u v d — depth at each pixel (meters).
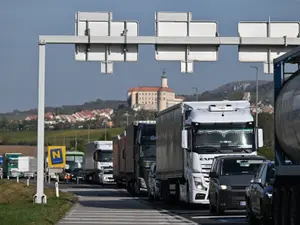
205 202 77.25
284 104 49.94
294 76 49.78
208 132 77.50
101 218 67.81
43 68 79.81
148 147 117.94
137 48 76.25
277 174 51.41
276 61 52.66
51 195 110.19
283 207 49.22
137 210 80.31
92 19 75.56
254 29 76.38
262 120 129.00
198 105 79.44
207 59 76.50
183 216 70.06
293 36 76.75
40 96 80.38
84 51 76.44
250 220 59.06
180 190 84.19
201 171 77.00
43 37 78.50
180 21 75.56
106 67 76.38
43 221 59.97
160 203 95.62
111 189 152.12
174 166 85.81
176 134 84.00
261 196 54.19
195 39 75.00
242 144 77.38
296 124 47.00
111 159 180.25
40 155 81.50
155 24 75.31
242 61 77.00
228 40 75.25
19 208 74.12
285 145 50.31
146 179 116.00
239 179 69.25
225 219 65.56
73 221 63.94
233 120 77.56
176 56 76.31
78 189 151.88
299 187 46.47
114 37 74.88
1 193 133.50
